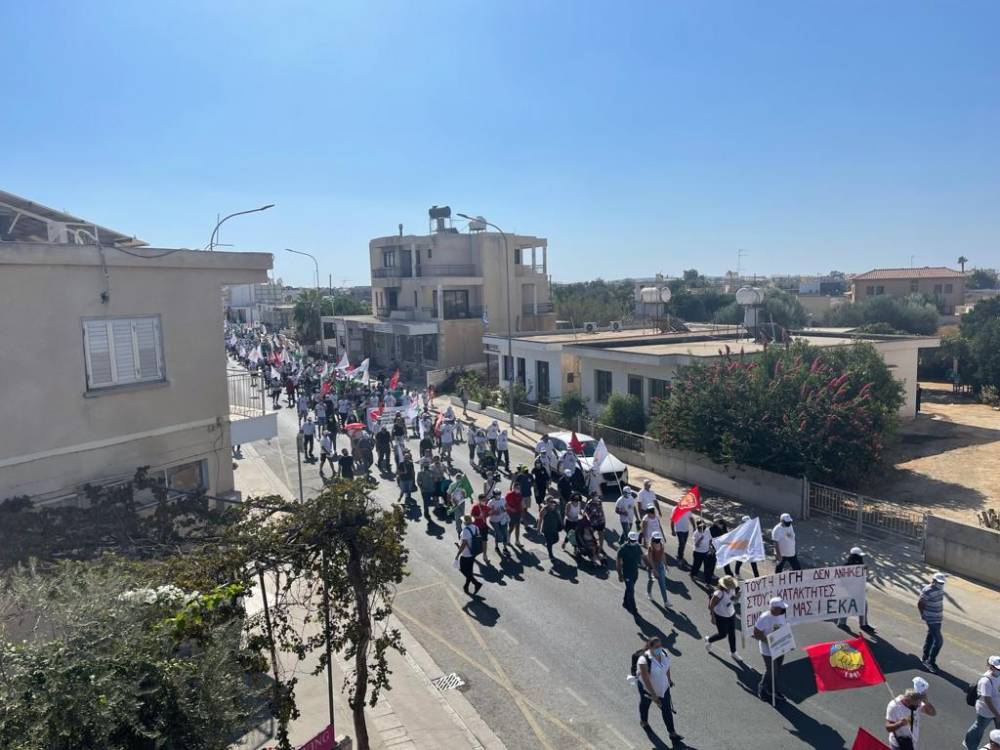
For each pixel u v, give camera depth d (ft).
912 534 53.52
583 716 33.30
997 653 37.86
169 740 17.53
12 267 34.24
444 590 47.93
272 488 75.00
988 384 118.73
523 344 119.96
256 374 53.57
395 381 113.39
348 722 32.76
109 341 38.42
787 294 218.59
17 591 20.13
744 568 50.60
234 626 21.62
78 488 36.94
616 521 61.52
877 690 34.60
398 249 182.29
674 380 72.95
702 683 35.60
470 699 35.01
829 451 59.57
